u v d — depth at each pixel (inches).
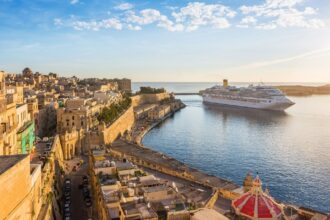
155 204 2080.5
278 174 4768.7
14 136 2913.4
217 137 7677.2
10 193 1453.0
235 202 2294.5
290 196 3951.8
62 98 7509.8
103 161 3166.8
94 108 6924.2
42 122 5989.2
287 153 6013.8
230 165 5251.0
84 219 2765.7
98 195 2539.4
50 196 2488.9
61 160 4252.0
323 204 3732.8
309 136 7667.3
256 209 2138.3
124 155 4367.6
